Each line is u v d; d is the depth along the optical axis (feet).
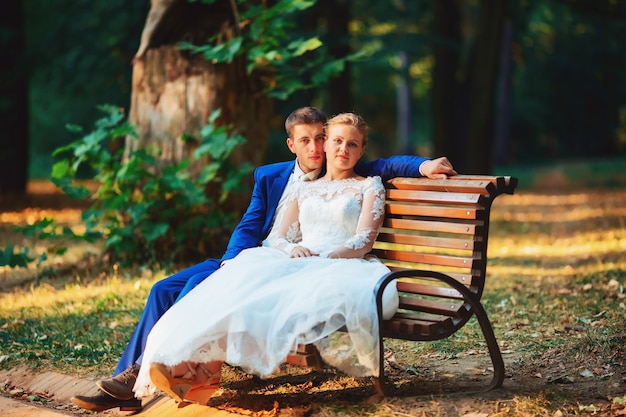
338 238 14.71
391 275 13.15
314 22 54.19
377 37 55.88
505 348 17.04
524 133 124.47
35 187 68.08
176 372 13.16
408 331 13.26
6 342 18.83
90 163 26.37
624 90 114.01
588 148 124.88
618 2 49.85
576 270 25.96
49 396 16.03
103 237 27.78
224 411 13.97
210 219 26.63
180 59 27.04
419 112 136.05
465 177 14.34
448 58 63.82
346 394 14.37
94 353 17.79
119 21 49.96
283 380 15.55
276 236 15.25
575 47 95.45
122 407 14.44
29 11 57.21
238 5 27.30
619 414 12.63
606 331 17.29
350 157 14.88
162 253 26.99
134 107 27.66
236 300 13.05
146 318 14.44
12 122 52.65
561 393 13.73
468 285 14.03
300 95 55.93
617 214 41.78
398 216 15.16
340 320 12.91
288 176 16.01
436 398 13.58
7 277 27.02
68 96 59.62
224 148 25.44
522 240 34.71
